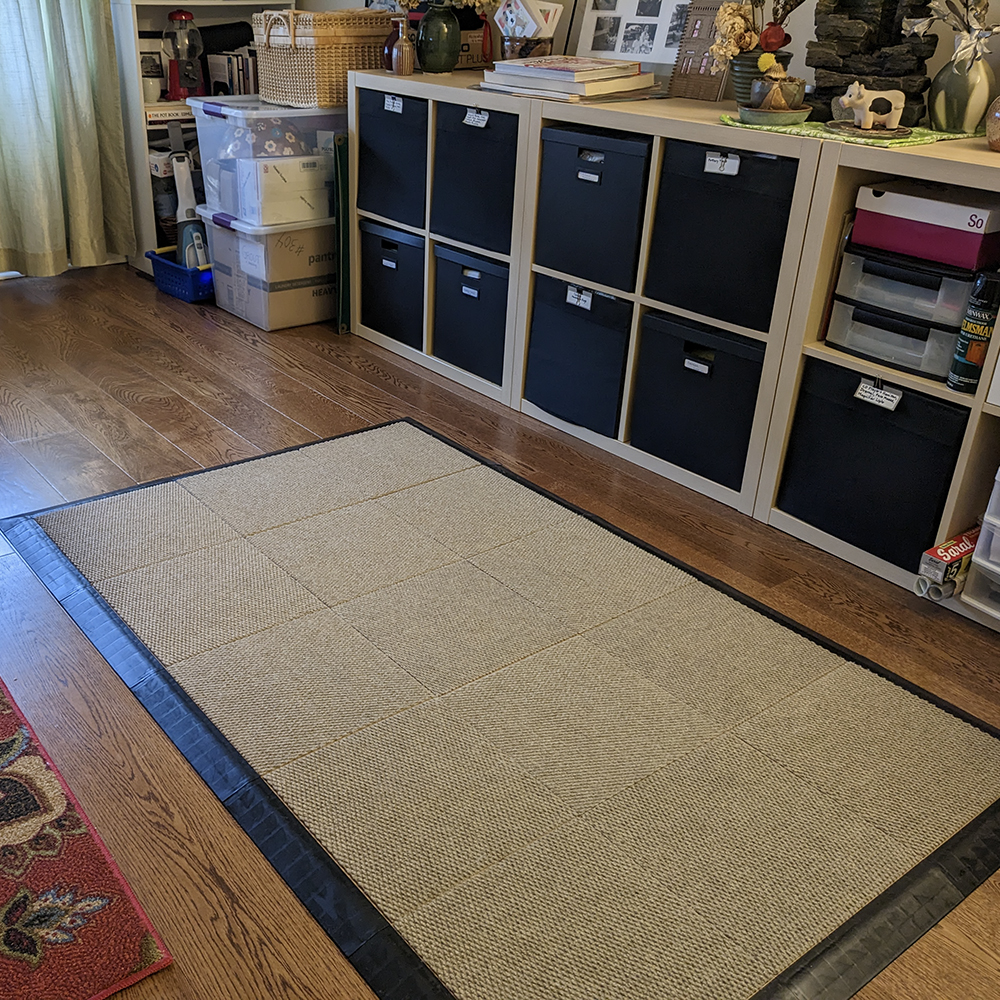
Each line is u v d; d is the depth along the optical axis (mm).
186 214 3508
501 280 2660
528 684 1665
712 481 2326
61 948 1175
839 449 2047
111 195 3680
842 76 2137
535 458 2479
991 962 1229
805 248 1972
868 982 1193
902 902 1296
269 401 2697
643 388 2400
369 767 1472
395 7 3348
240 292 3295
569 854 1342
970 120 2021
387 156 2885
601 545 2100
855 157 1842
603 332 2432
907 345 1909
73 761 1458
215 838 1343
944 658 1803
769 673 1730
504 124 2500
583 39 2871
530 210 2506
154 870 1291
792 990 1172
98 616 1773
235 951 1191
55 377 2775
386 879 1292
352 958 1188
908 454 1924
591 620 1848
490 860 1327
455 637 1773
